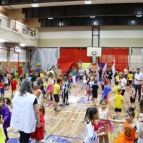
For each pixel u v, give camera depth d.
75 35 23.28
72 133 5.74
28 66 23.91
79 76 21.28
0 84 11.03
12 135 5.47
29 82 3.64
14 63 20.64
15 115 3.50
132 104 9.74
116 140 3.36
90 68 20.95
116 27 22.67
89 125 3.27
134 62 22.61
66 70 21.80
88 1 12.78
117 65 22.95
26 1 12.38
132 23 20.59
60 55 23.72
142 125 2.77
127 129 3.26
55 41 23.66
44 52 23.86
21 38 19.25
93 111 3.27
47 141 5.11
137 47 22.47
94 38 23.03
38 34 23.91
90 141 3.23
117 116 7.14
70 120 7.07
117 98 7.02
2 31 15.38
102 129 3.81
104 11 15.31
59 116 7.60
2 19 16.98
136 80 9.99
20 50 22.05
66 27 23.41
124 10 15.05
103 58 23.16
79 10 15.66
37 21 21.91
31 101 3.43
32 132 3.59
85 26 22.91
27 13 17.03
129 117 3.28
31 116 3.43
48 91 9.90
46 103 9.85
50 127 6.27
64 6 15.91
